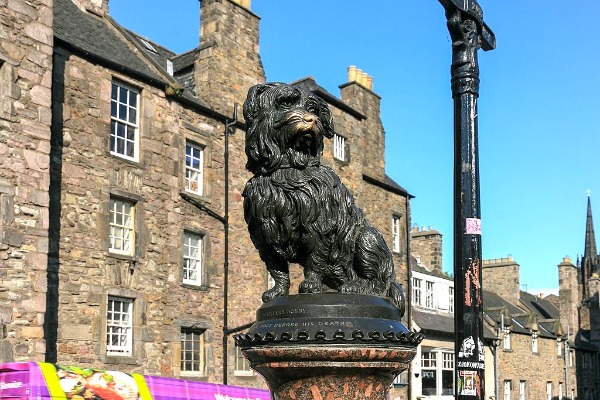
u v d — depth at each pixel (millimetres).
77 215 13836
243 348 3316
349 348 3084
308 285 3500
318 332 3066
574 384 43562
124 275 14656
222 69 18438
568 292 47438
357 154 22594
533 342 35531
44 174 11828
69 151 13852
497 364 30828
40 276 11453
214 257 17172
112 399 9492
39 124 11875
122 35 16859
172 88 16250
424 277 27562
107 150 14625
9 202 11211
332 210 3527
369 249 3561
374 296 3395
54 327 13055
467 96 5023
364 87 24609
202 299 16609
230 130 18094
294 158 3541
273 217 3539
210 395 11680
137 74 15430
